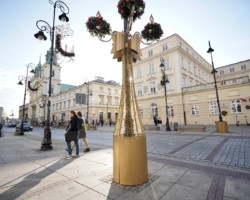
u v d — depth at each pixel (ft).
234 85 65.31
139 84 98.27
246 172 12.76
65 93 161.58
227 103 67.00
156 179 11.41
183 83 82.84
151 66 93.50
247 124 59.88
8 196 9.25
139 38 12.94
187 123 76.64
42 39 26.76
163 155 19.19
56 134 55.93
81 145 27.78
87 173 12.94
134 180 10.46
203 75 112.06
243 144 24.75
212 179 11.35
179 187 10.09
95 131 64.03
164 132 48.01
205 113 72.13
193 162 15.90
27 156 19.54
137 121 11.39
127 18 12.79
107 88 142.31
